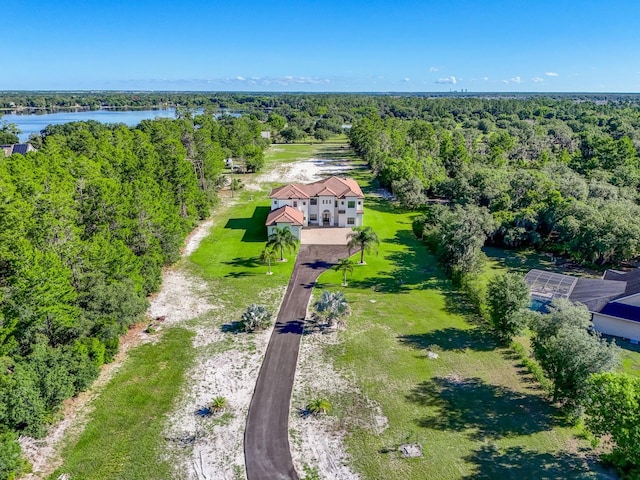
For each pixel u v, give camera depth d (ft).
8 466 82.33
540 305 147.84
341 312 138.51
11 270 108.58
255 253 204.54
